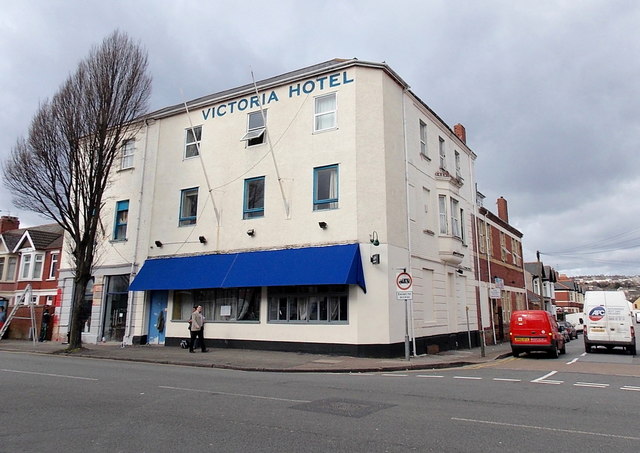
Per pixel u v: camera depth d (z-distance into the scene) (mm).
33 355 17750
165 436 5926
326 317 17172
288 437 5898
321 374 12672
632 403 8477
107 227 23406
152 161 22891
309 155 18672
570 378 12117
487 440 5871
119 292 22500
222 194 20547
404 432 6180
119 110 19812
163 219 21938
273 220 18906
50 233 37969
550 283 57531
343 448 5457
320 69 19000
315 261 17078
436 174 22000
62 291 24828
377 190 17500
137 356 16375
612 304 22766
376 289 16625
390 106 18828
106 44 20109
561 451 5469
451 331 21594
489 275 27938
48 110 19312
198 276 19453
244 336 18625
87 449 5391
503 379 11750
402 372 13336
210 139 21516
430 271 20344
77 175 19406
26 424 6516
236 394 8875
